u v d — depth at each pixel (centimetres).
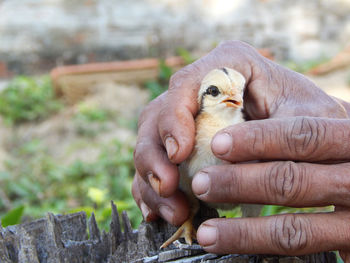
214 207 43
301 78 45
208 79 44
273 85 44
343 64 178
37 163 121
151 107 42
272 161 36
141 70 177
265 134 35
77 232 39
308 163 35
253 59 46
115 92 168
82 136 143
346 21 215
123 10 206
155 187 38
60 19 202
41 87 175
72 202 99
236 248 35
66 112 162
